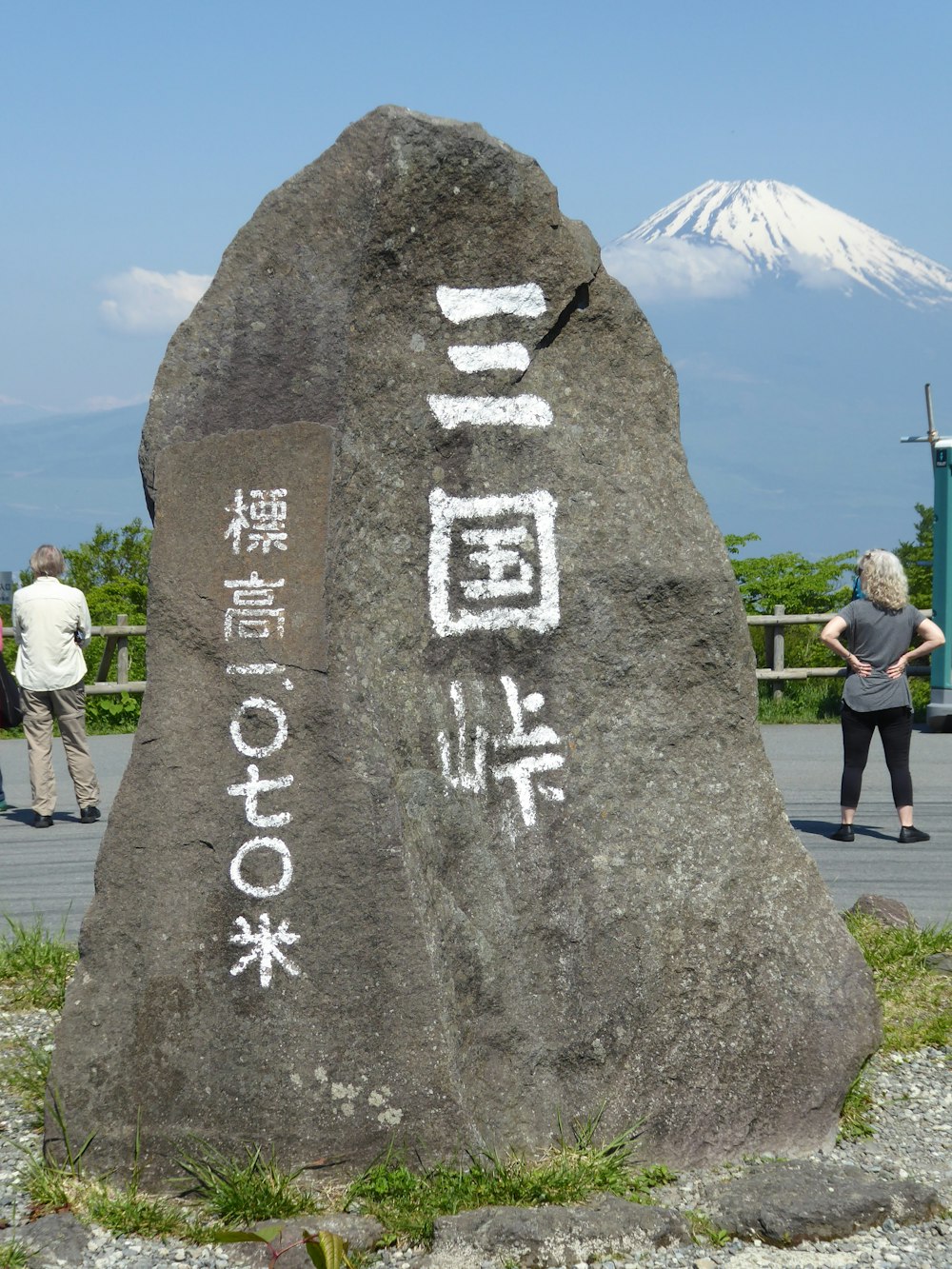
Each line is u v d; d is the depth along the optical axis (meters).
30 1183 3.85
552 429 4.44
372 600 4.26
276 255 4.25
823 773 11.85
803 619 15.88
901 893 7.59
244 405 4.21
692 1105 4.21
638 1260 3.52
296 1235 3.50
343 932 3.96
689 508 4.51
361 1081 3.90
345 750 4.04
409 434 4.33
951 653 14.27
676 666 4.44
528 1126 4.11
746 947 4.32
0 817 10.54
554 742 4.38
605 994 4.25
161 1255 3.53
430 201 4.28
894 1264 3.51
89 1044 3.93
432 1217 3.62
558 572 4.41
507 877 4.28
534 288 4.39
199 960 3.97
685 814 4.39
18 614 10.07
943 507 14.26
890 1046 5.14
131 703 15.52
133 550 22.17
